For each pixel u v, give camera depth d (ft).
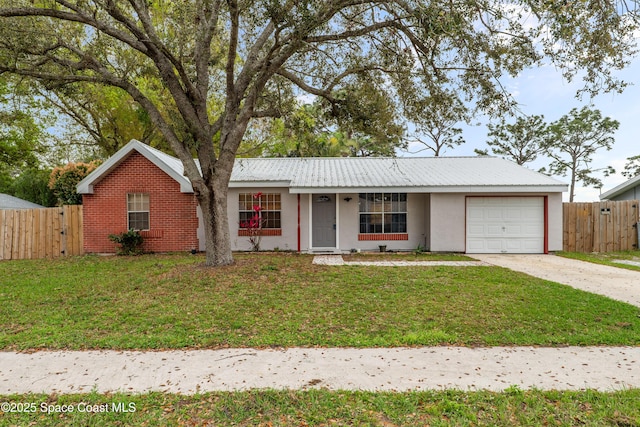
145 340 16.48
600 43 22.56
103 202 45.11
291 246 46.73
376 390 12.02
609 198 59.98
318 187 43.68
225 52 38.34
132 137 80.33
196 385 12.47
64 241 44.80
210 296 23.43
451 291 24.59
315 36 30.58
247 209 46.85
